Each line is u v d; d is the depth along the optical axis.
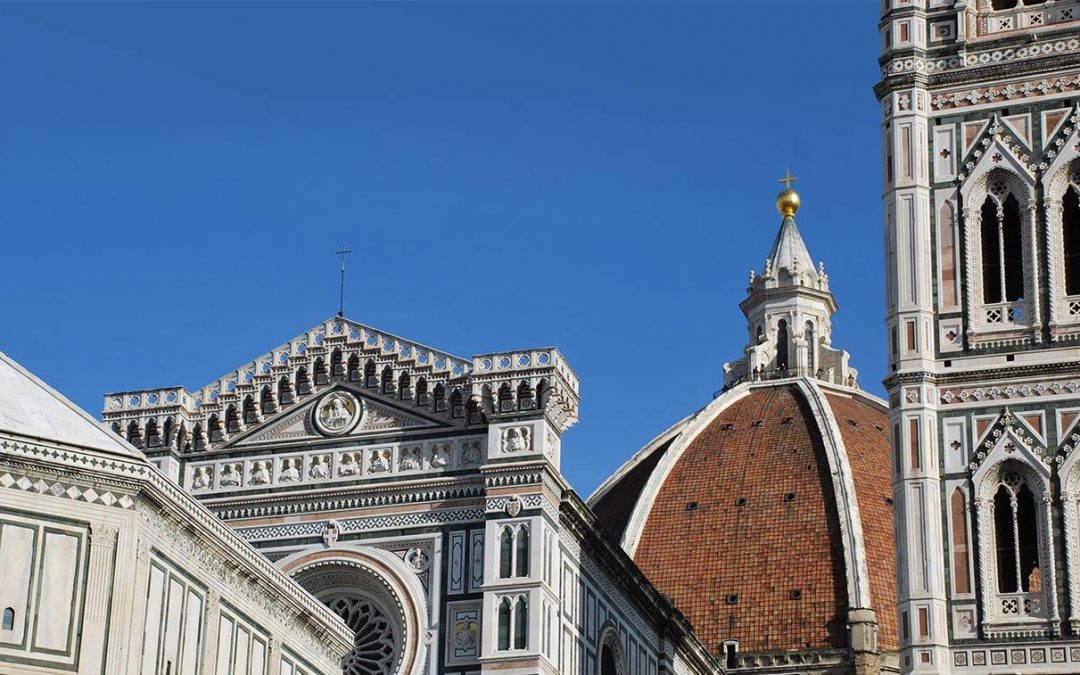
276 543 119.69
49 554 69.31
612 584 128.38
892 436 109.00
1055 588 103.75
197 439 123.62
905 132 114.31
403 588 116.25
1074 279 110.56
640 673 133.38
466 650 113.69
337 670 87.44
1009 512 106.50
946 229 112.25
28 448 69.75
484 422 118.62
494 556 114.75
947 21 116.00
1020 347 108.62
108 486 71.06
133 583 70.62
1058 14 114.44
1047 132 112.38
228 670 77.31
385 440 120.44
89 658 68.75
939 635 104.06
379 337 122.75
